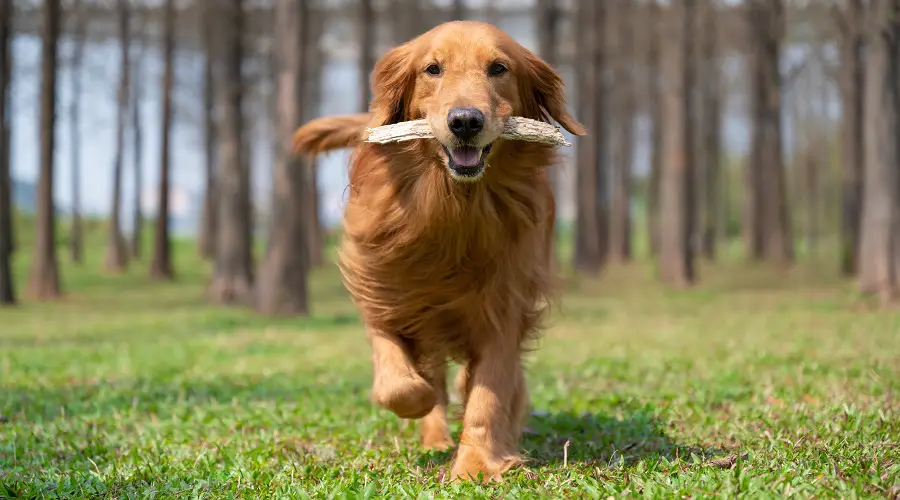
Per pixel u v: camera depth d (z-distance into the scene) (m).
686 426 4.51
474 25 3.77
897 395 4.90
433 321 3.93
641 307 15.70
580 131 3.96
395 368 3.81
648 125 39.44
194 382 6.77
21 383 6.75
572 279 23.84
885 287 13.90
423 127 3.56
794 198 46.91
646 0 30.72
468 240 3.71
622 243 34.47
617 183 34.56
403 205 3.73
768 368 6.64
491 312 3.80
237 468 3.71
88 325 13.09
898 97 13.99
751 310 14.06
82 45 29.03
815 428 4.06
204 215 36.59
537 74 3.95
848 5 20.33
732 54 35.34
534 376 6.69
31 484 3.40
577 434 4.50
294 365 7.98
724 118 43.59
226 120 18.30
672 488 3.08
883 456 3.40
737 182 55.09
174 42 29.25
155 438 4.51
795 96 43.06
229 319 13.88
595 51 26.84
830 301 15.18
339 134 5.00
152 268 27.08
